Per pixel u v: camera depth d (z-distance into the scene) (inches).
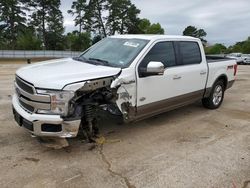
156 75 219.3
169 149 201.6
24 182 154.1
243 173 171.2
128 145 205.5
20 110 183.8
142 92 212.5
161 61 230.2
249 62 1375.5
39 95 169.6
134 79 204.4
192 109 307.4
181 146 207.6
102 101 196.4
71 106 173.6
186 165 178.9
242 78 593.3
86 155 187.0
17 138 208.7
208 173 169.8
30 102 174.7
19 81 188.1
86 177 161.3
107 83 189.2
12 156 181.5
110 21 2768.2
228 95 394.3
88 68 194.9
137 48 221.0
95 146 200.4
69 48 2795.3
